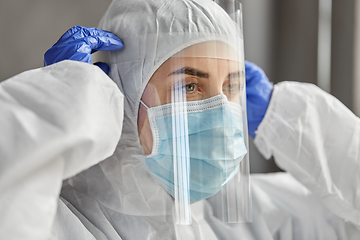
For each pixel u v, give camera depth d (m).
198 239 0.70
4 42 1.53
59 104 0.47
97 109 0.49
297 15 1.77
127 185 0.79
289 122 1.07
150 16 0.75
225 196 0.72
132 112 0.78
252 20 1.79
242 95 0.78
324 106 1.07
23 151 0.42
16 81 0.52
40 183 0.44
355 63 1.61
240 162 0.76
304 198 1.18
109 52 0.82
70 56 0.71
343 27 1.65
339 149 1.01
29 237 0.43
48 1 1.60
